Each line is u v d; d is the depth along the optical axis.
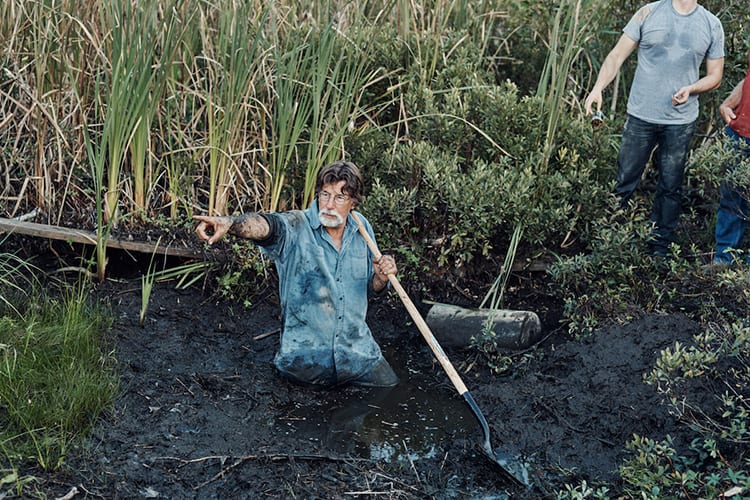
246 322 5.60
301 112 5.87
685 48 5.63
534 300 5.95
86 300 5.51
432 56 6.93
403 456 4.37
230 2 6.18
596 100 5.83
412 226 6.15
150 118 5.89
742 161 5.36
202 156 6.39
